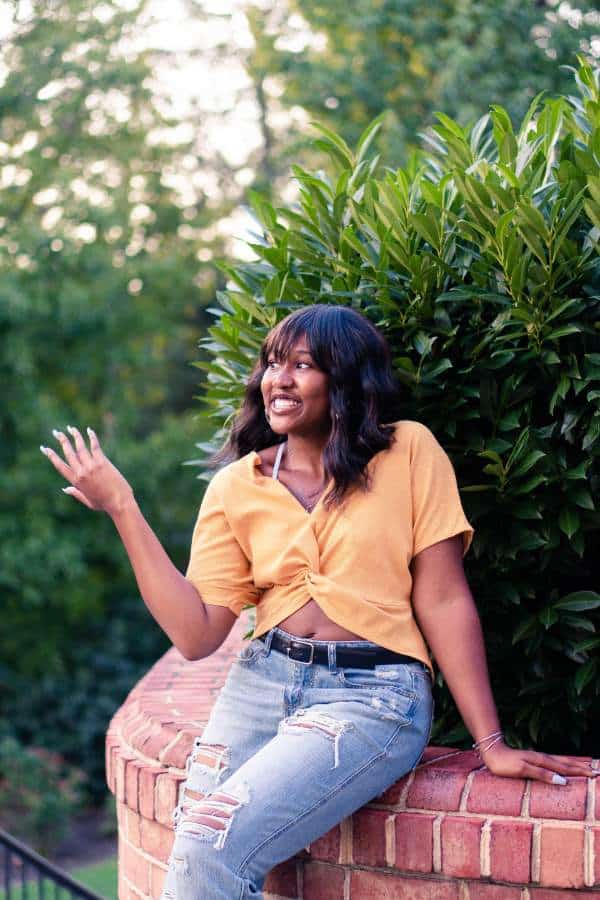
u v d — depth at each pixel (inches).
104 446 452.4
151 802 106.0
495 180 105.5
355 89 355.6
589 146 104.7
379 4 352.8
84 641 475.5
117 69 445.7
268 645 91.5
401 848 89.7
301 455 96.6
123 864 117.6
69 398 473.4
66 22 450.0
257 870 82.4
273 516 92.8
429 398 107.5
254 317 121.3
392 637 88.5
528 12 325.4
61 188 434.6
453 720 113.7
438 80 344.2
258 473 96.2
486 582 107.8
